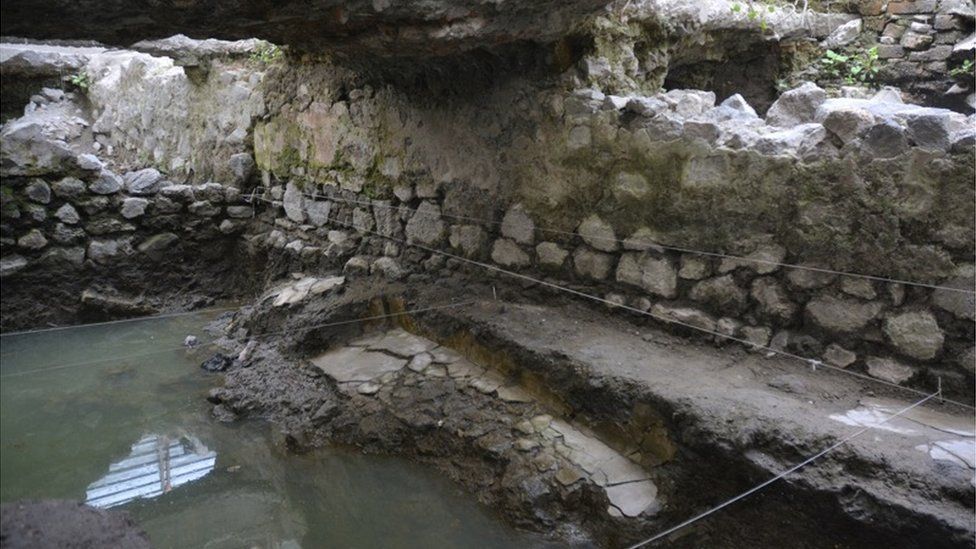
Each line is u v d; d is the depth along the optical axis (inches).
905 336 88.8
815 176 93.6
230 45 186.1
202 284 168.9
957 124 84.7
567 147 118.9
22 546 53.4
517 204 128.3
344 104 154.5
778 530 80.0
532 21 103.7
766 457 80.0
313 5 87.2
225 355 128.6
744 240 101.4
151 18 84.4
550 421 104.3
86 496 68.7
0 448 63.2
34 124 139.2
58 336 95.1
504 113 126.3
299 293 145.3
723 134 102.1
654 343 108.6
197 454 93.1
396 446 111.4
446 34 96.5
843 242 92.5
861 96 139.9
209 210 170.4
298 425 116.4
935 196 84.4
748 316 102.7
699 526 85.7
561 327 115.6
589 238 119.0
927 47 152.8
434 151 139.7
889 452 75.6
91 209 145.8
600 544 89.5
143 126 213.3
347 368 126.4
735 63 157.4
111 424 76.7
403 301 135.0
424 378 119.3
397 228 150.3
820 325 96.1
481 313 123.0
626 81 125.0
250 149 183.6
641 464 93.5
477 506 99.0
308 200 169.6
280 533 90.0
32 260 135.1
